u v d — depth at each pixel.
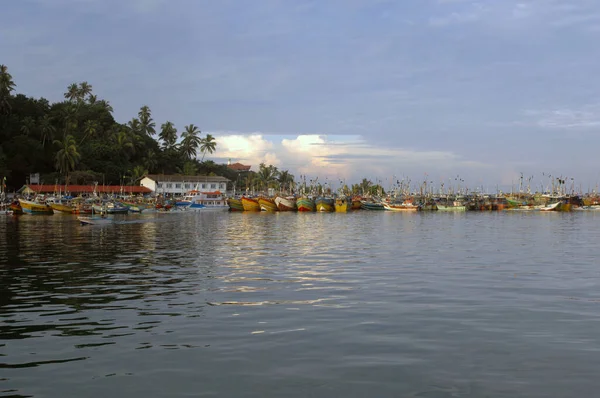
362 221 88.62
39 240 47.75
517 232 60.38
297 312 18.05
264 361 13.00
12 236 52.56
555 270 28.14
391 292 21.66
